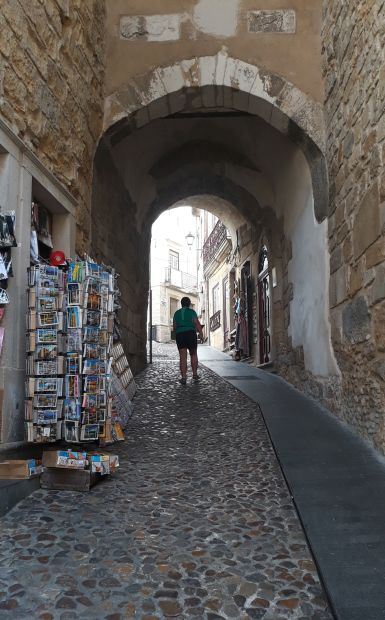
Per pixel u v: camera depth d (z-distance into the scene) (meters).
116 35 6.64
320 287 6.52
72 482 3.70
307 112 6.44
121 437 4.95
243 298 13.80
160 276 34.53
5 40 3.68
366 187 4.68
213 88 6.58
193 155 9.95
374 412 4.56
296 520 3.27
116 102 6.49
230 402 6.96
